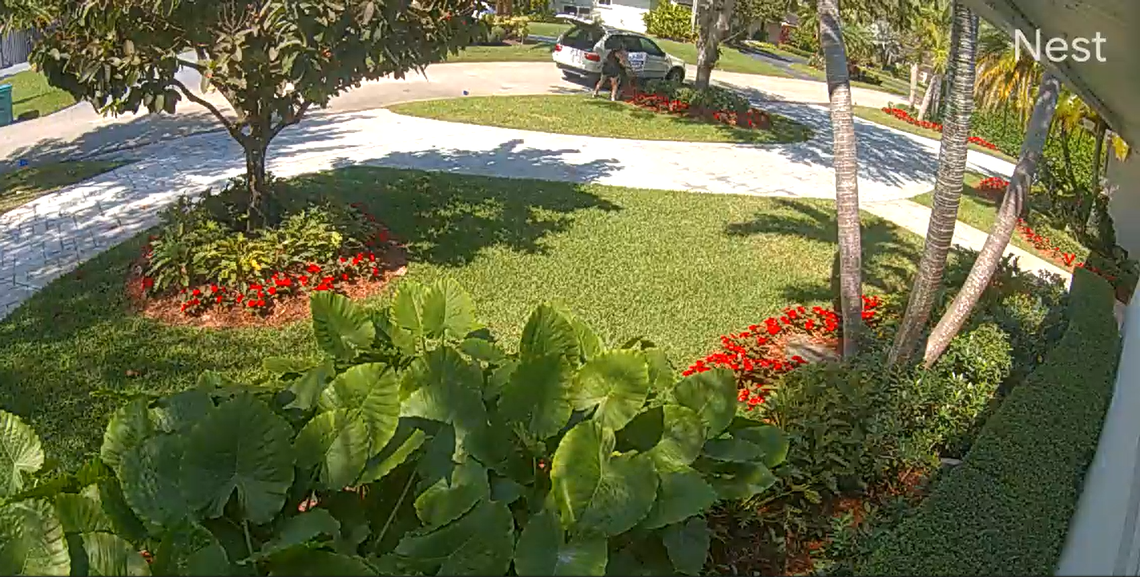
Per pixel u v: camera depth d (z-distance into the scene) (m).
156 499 2.82
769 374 5.86
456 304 4.16
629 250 8.70
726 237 9.41
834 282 8.18
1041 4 3.91
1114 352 5.33
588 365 3.46
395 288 7.25
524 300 7.19
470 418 3.31
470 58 21.22
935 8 19.14
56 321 6.25
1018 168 5.65
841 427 4.61
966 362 5.77
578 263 8.19
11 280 7.09
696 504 3.13
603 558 2.85
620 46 19.05
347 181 10.17
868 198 12.70
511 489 3.17
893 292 8.25
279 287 6.84
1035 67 12.68
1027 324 6.77
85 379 5.43
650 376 3.82
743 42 33.41
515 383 3.33
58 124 13.44
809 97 22.38
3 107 13.49
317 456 3.08
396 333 4.04
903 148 17.22
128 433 3.22
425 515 2.95
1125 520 2.46
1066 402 4.38
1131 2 3.62
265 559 2.66
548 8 32.59
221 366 5.80
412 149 12.38
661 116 16.17
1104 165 13.77
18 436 3.28
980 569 2.89
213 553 2.61
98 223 8.61
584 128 14.63
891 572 2.94
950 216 5.33
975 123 20.86
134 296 6.73
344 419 3.12
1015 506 3.33
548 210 9.79
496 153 12.52
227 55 6.25
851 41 27.91
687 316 7.14
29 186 9.89
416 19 6.77
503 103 16.03
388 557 2.75
